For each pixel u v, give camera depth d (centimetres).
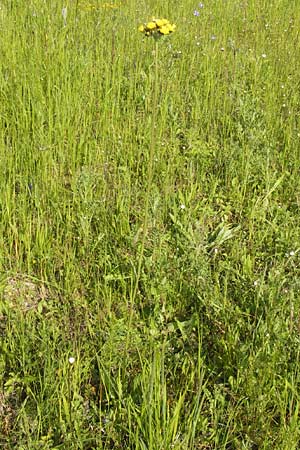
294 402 256
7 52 537
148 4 739
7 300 315
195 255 331
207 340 294
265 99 543
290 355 274
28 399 257
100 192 396
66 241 343
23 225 355
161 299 315
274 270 327
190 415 230
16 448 234
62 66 515
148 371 253
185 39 658
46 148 409
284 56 639
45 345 269
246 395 258
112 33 631
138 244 355
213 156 462
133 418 244
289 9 816
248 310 298
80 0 691
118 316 307
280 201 421
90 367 273
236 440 240
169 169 425
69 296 317
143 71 561
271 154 461
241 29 745
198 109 512
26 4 658
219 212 405
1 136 423
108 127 467
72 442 234
